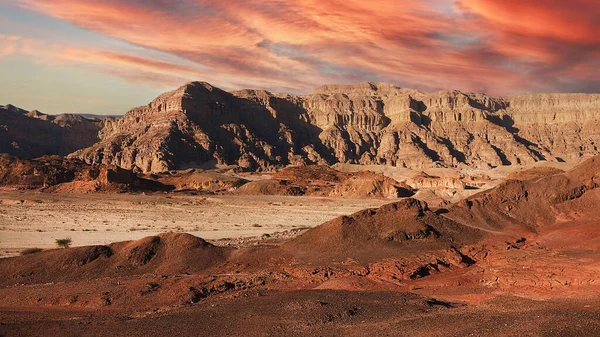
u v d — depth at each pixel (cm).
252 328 3372
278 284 4994
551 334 2895
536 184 8188
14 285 5247
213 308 3916
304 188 19988
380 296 4178
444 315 3506
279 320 3534
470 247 6244
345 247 6103
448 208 7656
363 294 4253
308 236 6419
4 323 3547
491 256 5884
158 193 17925
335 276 5225
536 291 4388
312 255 5962
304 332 3253
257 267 5716
